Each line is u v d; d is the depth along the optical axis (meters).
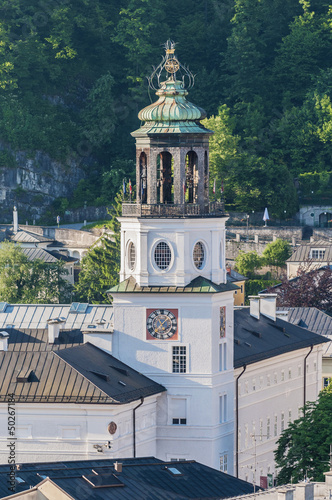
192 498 170.12
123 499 161.88
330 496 143.88
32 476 166.25
